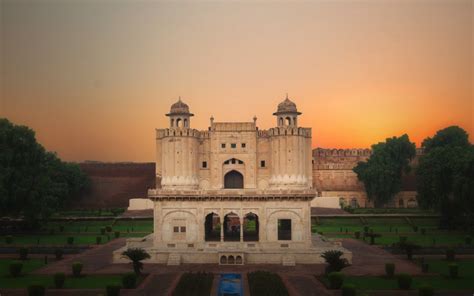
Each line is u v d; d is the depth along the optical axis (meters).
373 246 74.12
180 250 63.50
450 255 62.00
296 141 75.25
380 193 122.06
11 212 90.12
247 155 77.00
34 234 87.50
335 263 53.56
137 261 54.72
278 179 75.12
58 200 101.75
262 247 65.19
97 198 123.94
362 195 127.81
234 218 100.50
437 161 96.50
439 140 121.06
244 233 77.81
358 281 51.03
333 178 129.25
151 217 101.25
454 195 87.06
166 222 66.50
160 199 66.38
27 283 50.16
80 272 54.00
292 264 61.50
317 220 98.94
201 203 66.38
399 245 63.84
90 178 125.44
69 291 46.84
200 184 77.50
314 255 63.06
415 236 83.00
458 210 89.38
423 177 98.94
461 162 87.62
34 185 88.31
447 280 50.94
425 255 66.50
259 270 57.97
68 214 109.06
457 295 44.56
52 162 112.44
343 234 87.31
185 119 77.12
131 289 48.03
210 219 76.75
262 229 65.88
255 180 76.75
